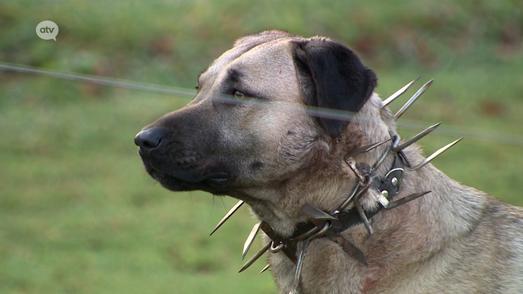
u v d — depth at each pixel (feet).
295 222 24.56
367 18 78.43
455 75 74.02
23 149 57.00
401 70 74.69
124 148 57.57
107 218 48.24
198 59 69.97
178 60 69.67
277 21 74.28
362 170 23.95
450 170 54.80
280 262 25.18
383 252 23.93
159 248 45.11
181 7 75.00
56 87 65.16
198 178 24.17
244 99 24.12
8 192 51.06
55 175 53.57
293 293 24.77
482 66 76.79
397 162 24.41
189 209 49.73
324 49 23.88
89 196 50.98
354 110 23.44
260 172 24.20
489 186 52.80
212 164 24.13
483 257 23.95
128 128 60.13
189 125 24.08
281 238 24.85
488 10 83.15
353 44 76.38
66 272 42.45
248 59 24.38
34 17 70.28
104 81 22.22
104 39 70.38
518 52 79.71
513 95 70.64
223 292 40.50
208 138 24.08
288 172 24.08
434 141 59.21
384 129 24.41
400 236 23.95
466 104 67.87
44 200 50.34
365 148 23.97
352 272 24.00
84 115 61.87
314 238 24.23
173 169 24.00
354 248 23.84
